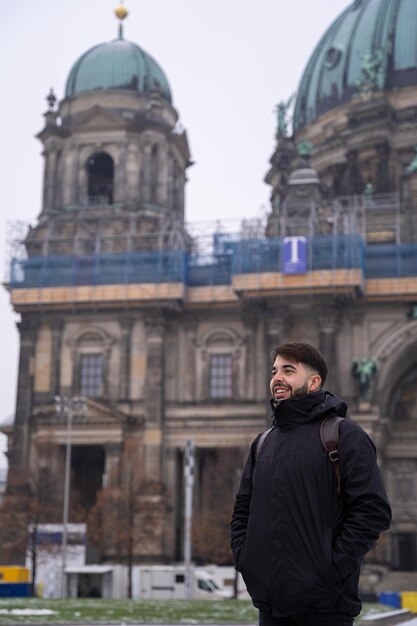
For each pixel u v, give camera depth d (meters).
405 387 105.38
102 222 104.88
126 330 101.31
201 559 93.44
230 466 92.69
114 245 104.25
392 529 103.19
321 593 7.66
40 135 108.75
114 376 101.31
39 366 102.88
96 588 76.00
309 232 100.81
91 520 89.75
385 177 116.06
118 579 75.50
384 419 96.88
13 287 102.81
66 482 81.94
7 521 92.38
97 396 101.25
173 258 100.62
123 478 95.75
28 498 93.19
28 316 103.62
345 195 119.69
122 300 100.31
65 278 102.44
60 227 105.81
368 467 8.02
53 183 107.75
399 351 96.81
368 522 7.83
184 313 101.81
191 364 100.75
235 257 99.00
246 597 73.94
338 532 7.97
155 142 107.44
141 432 98.44
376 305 97.81
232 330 100.81
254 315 100.38
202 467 102.12
